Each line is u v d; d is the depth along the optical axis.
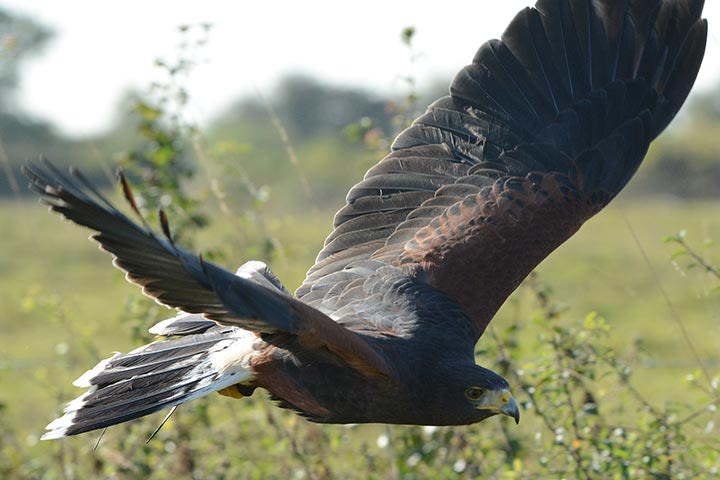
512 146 11.91
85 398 9.76
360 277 11.01
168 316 13.68
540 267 24.30
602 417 12.09
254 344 9.85
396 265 11.17
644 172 44.31
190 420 13.32
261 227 14.55
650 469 11.57
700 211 36.75
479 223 11.47
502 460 12.73
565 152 12.01
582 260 25.97
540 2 12.23
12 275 26.30
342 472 13.15
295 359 9.70
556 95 12.13
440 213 11.57
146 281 8.48
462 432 12.84
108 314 21.12
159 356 9.98
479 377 9.84
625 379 11.98
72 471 13.27
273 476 13.11
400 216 11.57
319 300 10.87
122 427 13.44
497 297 11.16
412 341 10.18
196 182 15.29
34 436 14.13
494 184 11.71
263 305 8.58
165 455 13.22
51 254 29.22
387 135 14.92
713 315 15.15
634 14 12.36
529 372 12.48
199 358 9.93
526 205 11.63
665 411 12.10
